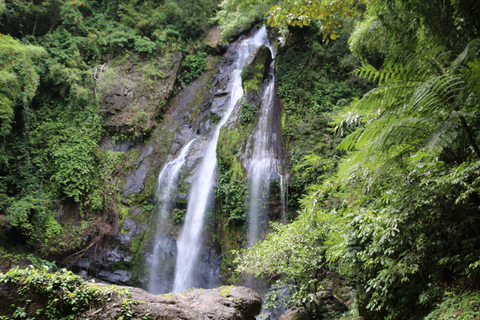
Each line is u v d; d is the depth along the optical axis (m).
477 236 3.42
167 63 19.55
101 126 16.98
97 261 14.02
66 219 14.48
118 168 16.38
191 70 20.23
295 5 6.46
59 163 15.07
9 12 16.70
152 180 16.22
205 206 14.23
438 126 3.17
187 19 21.03
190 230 14.27
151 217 15.34
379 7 6.29
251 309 5.02
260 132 13.80
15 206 13.13
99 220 14.81
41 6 17.47
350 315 5.59
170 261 14.19
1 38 12.78
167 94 18.84
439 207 3.66
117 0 20.83
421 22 4.84
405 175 3.96
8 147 14.51
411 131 3.48
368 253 4.23
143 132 17.33
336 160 9.92
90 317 3.44
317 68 14.65
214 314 4.30
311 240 6.14
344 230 4.89
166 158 16.86
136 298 3.85
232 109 16.75
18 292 3.31
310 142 11.98
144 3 21.12
